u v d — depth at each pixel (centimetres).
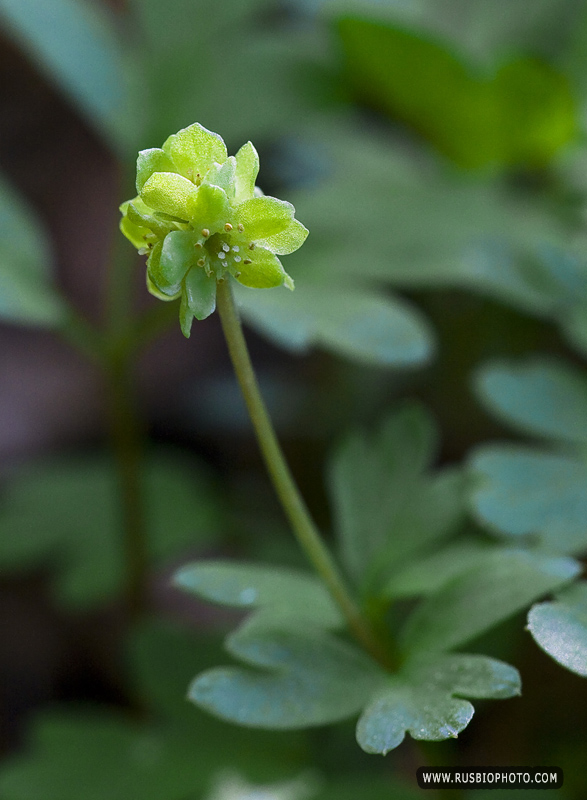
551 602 12
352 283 16
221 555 23
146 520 20
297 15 25
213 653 15
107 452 26
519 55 17
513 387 15
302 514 13
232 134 19
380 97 20
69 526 20
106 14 27
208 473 24
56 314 15
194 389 27
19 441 26
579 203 19
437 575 13
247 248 12
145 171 12
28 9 18
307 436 24
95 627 23
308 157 26
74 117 31
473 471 14
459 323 22
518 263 16
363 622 13
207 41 20
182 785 15
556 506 14
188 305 12
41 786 15
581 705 17
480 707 17
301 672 13
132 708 20
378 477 14
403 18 21
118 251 17
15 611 23
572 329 15
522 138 19
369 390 23
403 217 17
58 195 30
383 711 12
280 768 15
